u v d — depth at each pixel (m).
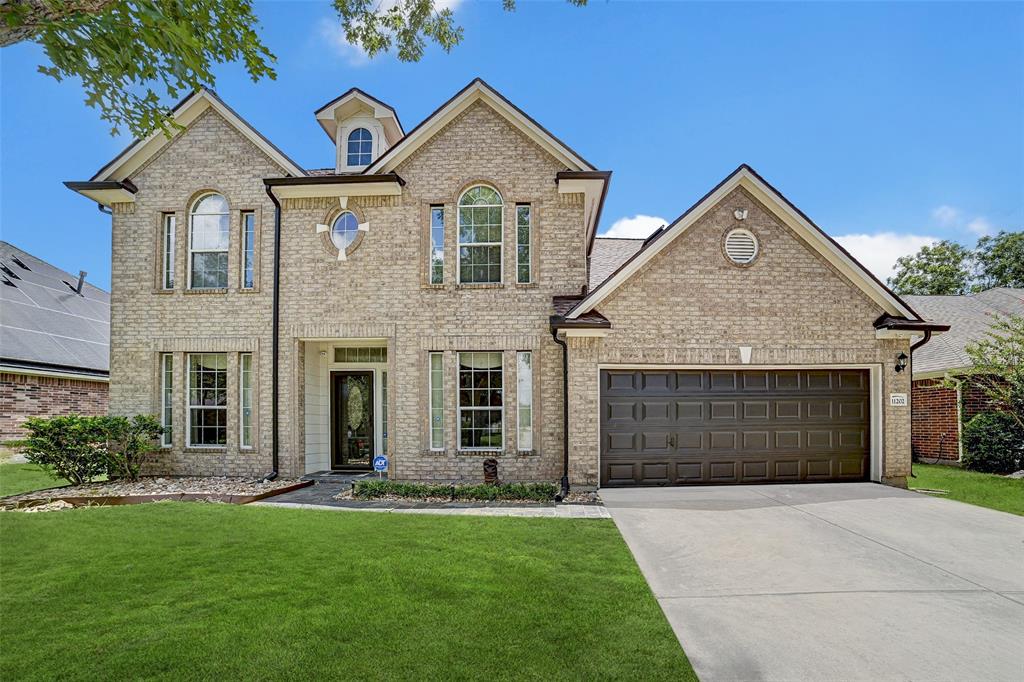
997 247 31.45
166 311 11.91
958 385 14.20
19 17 4.39
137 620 4.29
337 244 11.77
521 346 11.18
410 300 11.43
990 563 5.88
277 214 11.83
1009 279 30.83
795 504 8.65
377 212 11.64
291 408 11.57
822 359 10.46
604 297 10.34
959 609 4.69
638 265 10.35
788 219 10.53
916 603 4.81
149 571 5.44
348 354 12.82
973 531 7.10
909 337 10.53
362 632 4.08
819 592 5.05
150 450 11.38
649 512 8.16
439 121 11.49
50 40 4.95
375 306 11.49
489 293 11.32
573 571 5.48
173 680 3.42
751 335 10.43
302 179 11.27
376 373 12.76
